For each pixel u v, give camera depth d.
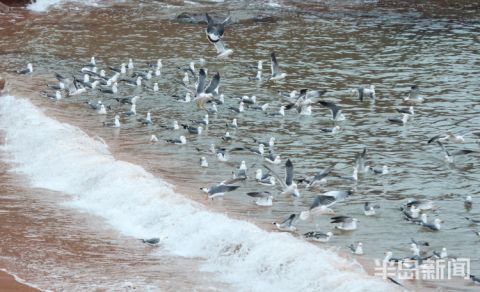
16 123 39.34
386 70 47.94
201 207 28.70
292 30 57.94
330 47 53.28
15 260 25.22
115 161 33.09
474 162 33.94
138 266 24.97
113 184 30.73
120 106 42.47
